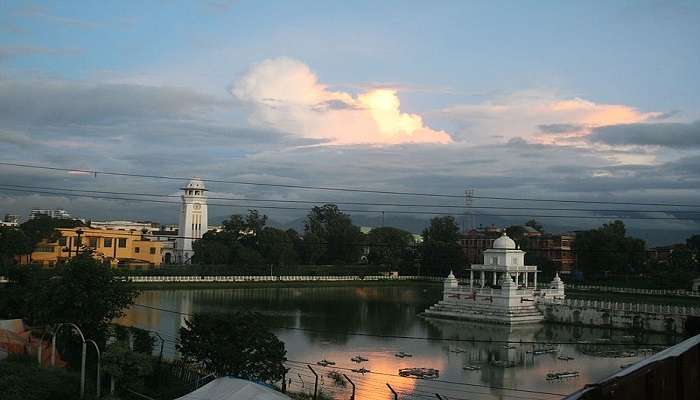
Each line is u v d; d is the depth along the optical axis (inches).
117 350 2039.9
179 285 6294.3
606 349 3543.3
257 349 2122.3
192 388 2058.3
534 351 3417.8
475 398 2400.3
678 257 7500.0
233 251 7313.0
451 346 3602.4
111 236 7017.7
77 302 2458.2
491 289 4800.7
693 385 606.5
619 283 7017.7
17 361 2081.7
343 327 4249.5
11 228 5698.8
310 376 2723.9
